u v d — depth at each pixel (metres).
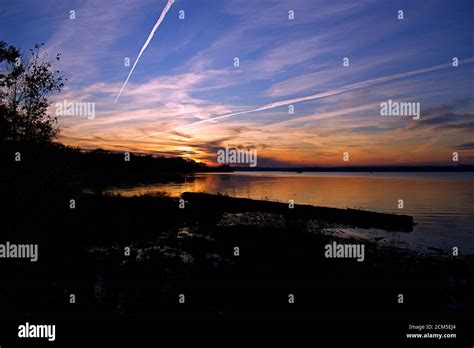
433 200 58.31
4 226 16.64
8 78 17.66
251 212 37.44
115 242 20.92
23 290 11.85
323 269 14.87
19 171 17.41
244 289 12.70
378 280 13.73
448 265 16.56
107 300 11.62
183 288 12.84
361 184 123.19
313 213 35.81
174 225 28.23
